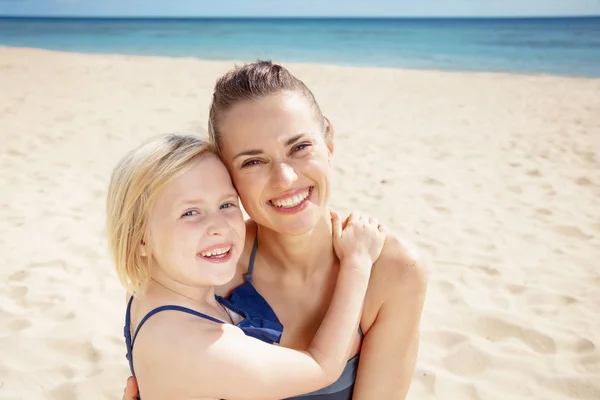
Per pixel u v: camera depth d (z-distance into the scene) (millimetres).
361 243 1809
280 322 1864
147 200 1677
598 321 4043
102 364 3598
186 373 1592
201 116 11055
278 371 1589
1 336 3865
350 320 1697
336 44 36656
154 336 1642
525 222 5898
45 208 6180
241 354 1581
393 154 8445
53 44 37031
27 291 4441
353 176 7406
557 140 9117
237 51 31438
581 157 8156
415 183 7113
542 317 4117
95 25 75312
